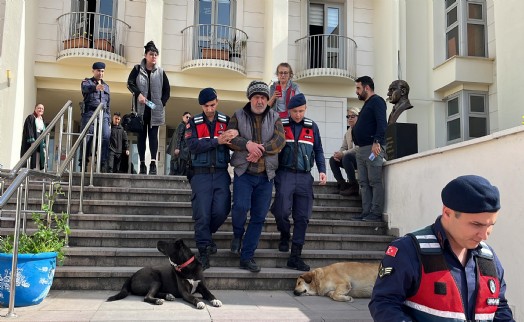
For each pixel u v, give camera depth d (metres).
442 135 12.04
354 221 6.20
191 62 11.98
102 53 11.47
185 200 6.47
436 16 12.28
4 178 4.95
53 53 11.82
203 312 3.95
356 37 13.16
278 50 11.97
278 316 3.91
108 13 12.25
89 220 5.62
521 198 3.84
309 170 5.20
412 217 5.65
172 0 12.48
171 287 4.43
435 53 12.20
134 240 5.36
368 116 6.18
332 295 4.59
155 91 7.53
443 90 12.05
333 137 12.59
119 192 6.34
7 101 9.96
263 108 4.88
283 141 4.91
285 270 5.09
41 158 8.95
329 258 5.40
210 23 12.72
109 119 7.68
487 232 1.80
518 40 8.06
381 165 6.31
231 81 12.60
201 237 4.84
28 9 10.79
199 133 4.82
